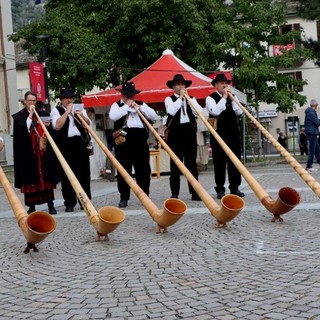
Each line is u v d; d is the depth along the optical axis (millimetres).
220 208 6559
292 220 6914
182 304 3811
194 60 22359
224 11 23641
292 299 3771
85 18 23516
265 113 43188
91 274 4777
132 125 9039
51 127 8703
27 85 41125
